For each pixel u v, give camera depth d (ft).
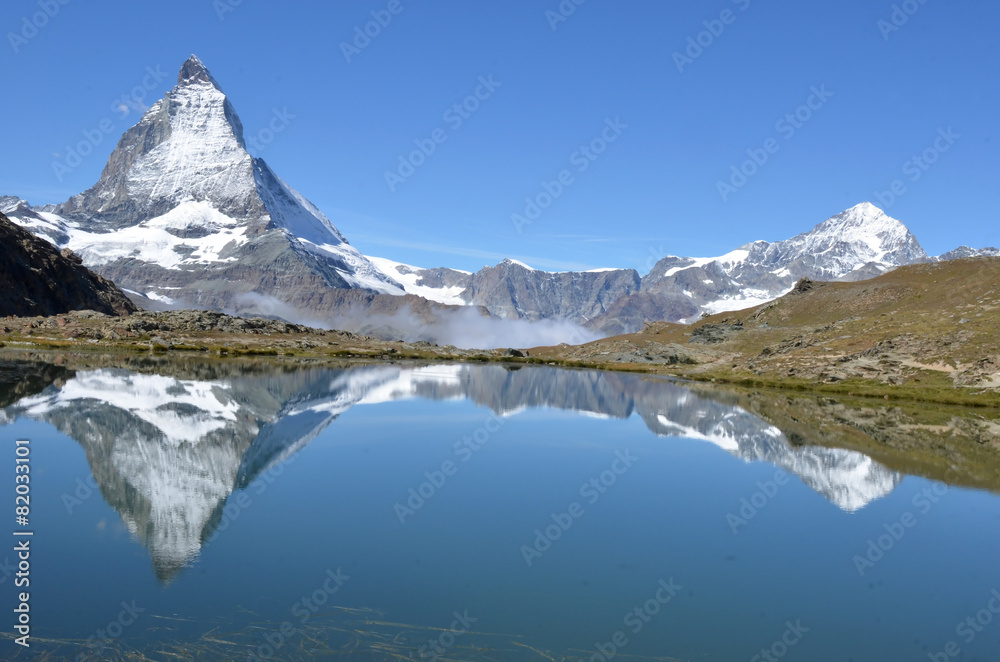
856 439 192.85
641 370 572.51
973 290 508.12
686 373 511.81
